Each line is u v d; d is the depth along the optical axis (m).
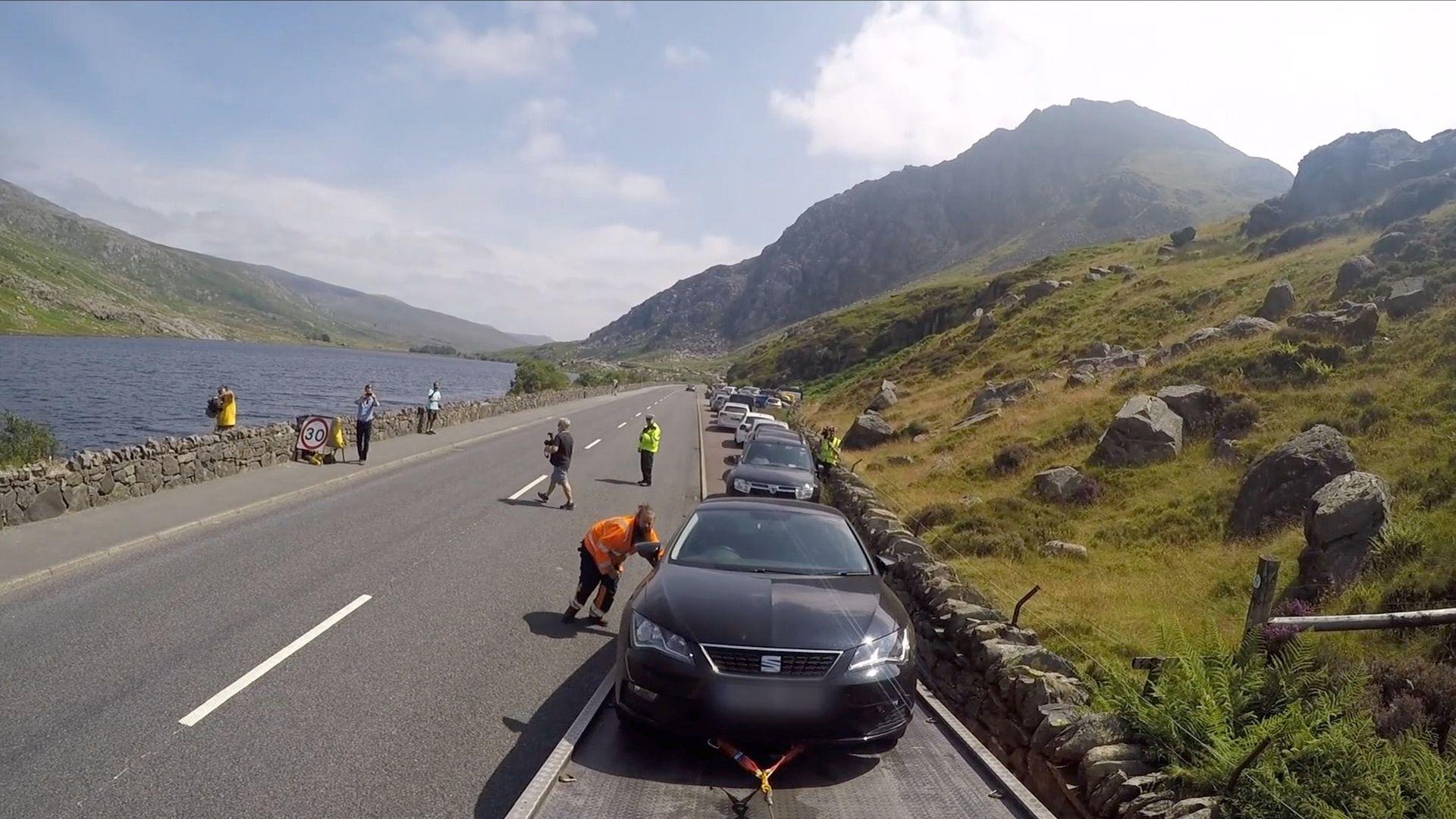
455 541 11.61
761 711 4.71
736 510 7.12
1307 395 19.14
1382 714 5.86
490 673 6.59
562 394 55.72
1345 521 10.48
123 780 4.47
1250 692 5.28
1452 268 24.42
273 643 6.93
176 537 10.84
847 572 6.27
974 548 14.16
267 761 4.82
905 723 5.10
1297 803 4.16
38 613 7.41
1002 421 26.86
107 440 38.12
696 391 116.94
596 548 8.08
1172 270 47.12
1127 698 5.27
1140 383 24.80
